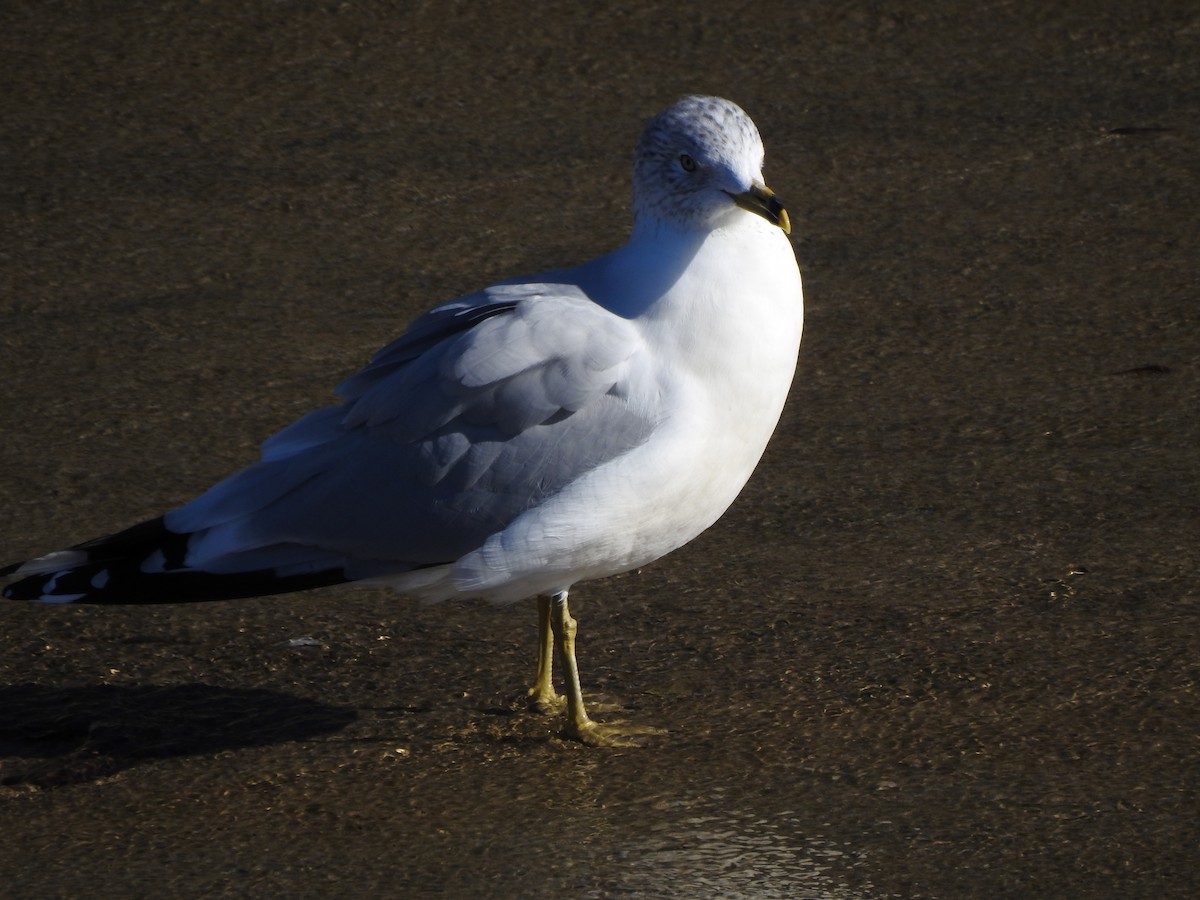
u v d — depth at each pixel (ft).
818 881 25.18
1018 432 41.06
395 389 29.12
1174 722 29.35
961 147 58.18
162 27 67.41
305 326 48.01
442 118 61.16
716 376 28.86
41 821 27.50
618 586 35.09
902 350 45.65
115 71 64.54
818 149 58.18
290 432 30.04
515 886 25.31
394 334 47.32
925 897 24.66
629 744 29.66
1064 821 26.50
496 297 29.99
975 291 48.93
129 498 38.99
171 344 47.09
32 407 43.60
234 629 33.99
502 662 32.81
